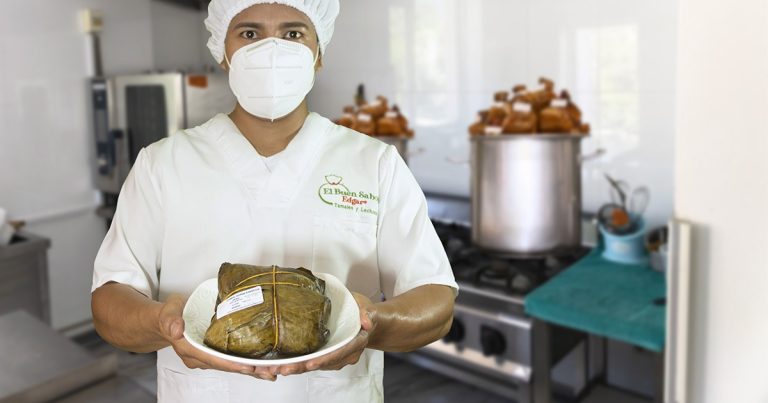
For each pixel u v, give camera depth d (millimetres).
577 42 2297
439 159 2738
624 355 2412
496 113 2176
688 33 1188
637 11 2150
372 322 710
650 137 2205
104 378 1313
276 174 921
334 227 926
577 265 2066
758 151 1152
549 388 1826
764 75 1124
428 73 2701
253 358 682
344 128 996
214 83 2947
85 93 3146
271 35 880
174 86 2807
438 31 2633
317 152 948
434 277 888
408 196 943
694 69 1191
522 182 1968
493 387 2189
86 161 3191
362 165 944
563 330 1965
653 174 2225
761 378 1222
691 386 1299
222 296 751
